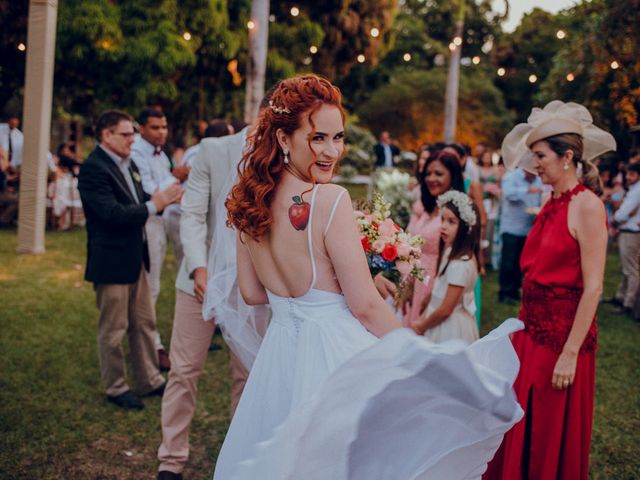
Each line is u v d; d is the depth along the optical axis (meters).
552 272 2.61
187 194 3.23
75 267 7.95
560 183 2.65
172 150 10.05
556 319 2.60
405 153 26.41
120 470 3.30
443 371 1.67
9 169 10.99
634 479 3.36
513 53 30.66
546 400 2.61
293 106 1.88
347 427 1.65
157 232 5.00
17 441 3.51
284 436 1.60
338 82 25.98
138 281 4.13
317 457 1.64
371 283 1.89
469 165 7.61
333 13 15.35
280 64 14.33
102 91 12.65
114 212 3.79
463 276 3.45
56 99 14.84
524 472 2.69
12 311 5.89
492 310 6.79
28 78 8.35
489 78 31.39
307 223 1.90
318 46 15.38
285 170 1.97
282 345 2.00
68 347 5.00
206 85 15.25
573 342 2.52
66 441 3.54
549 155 2.62
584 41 10.94
